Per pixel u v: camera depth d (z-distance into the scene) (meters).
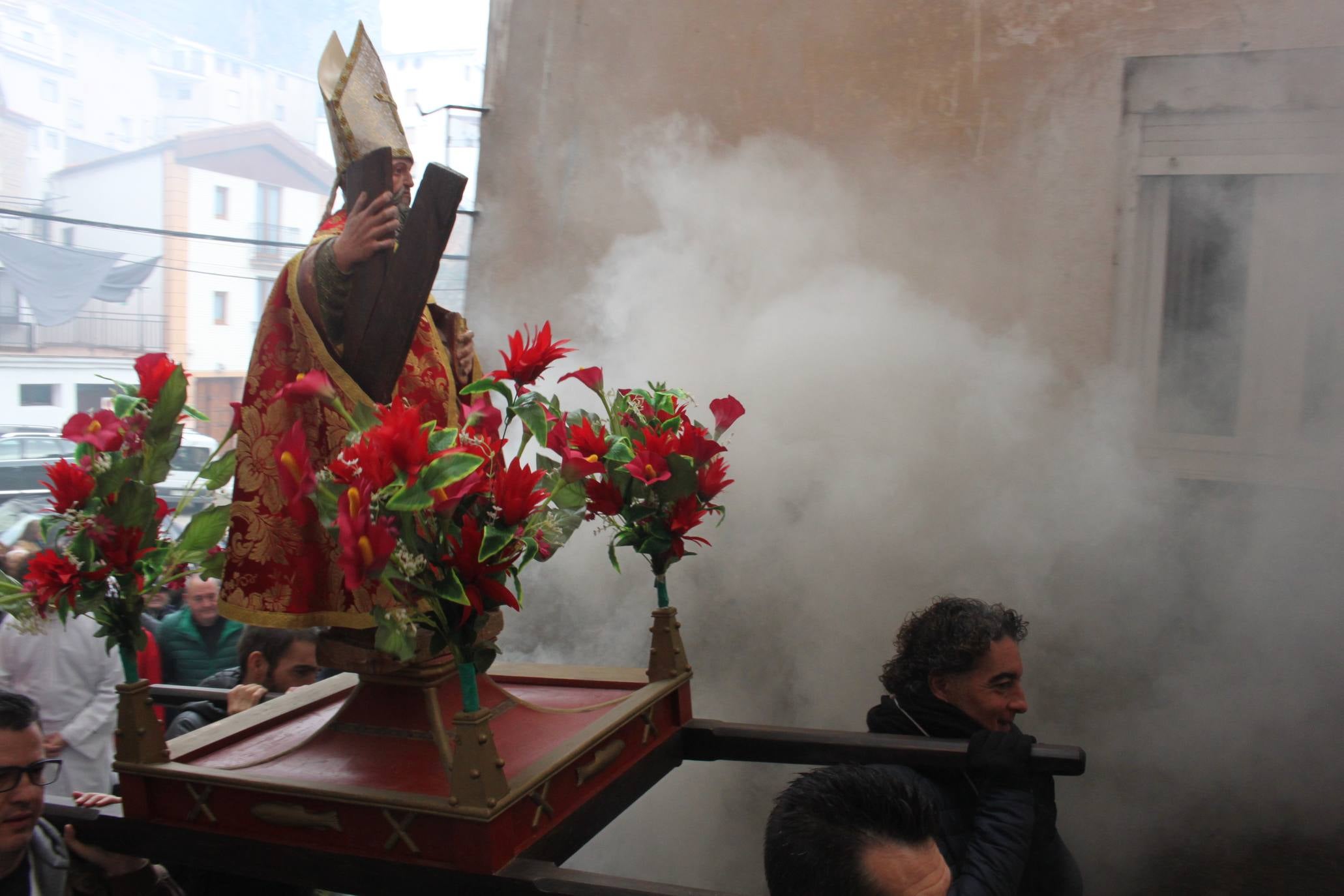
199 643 3.88
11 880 1.89
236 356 16.73
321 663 2.08
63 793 3.48
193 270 15.75
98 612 1.93
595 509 2.18
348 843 1.77
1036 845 2.19
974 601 2.34
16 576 4.62
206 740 2.04
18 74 16.17
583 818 1.92
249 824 1.85
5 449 10.49
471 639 1.63
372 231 1.95
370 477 1.53
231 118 18.67
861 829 1.51
